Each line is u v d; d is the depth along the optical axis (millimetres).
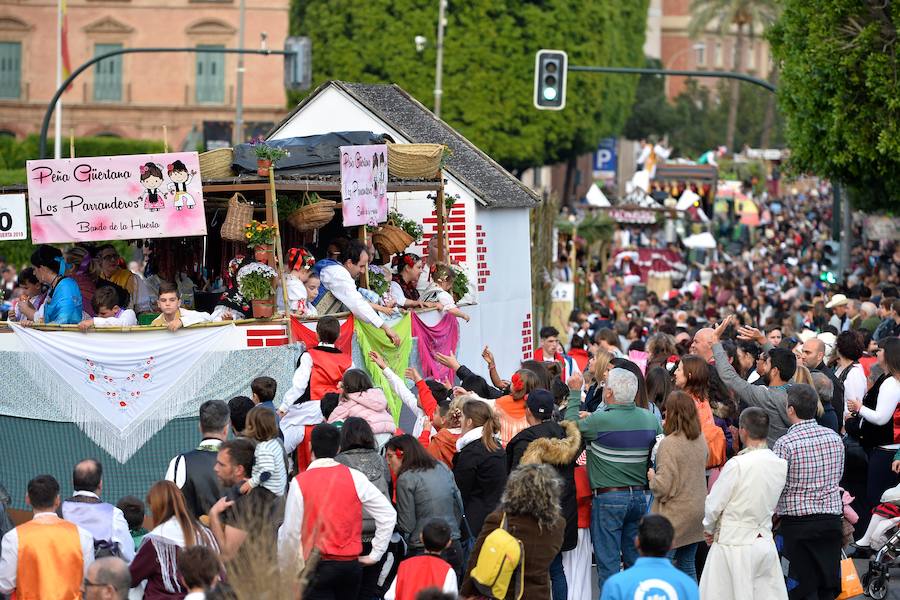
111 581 9773
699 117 125438
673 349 18062
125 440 16094
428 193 24016
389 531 11758
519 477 11453
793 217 94375
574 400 14625
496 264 25375
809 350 16812
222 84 87375
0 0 87375
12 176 53406
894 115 31328
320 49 73938
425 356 19625
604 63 79188
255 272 16031
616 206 56375
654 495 13414
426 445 14773
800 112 33594
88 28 87438
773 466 12609
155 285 19547
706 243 62188
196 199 15961
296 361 16062
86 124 87875
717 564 12617
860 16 31812
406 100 27109
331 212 17359
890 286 26000
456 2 72812
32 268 17891
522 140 75000
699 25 115625
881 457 16531
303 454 15758
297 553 10109
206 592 9633
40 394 16297
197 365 16031
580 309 37344
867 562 16984
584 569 13930
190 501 12086
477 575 11070
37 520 11203
